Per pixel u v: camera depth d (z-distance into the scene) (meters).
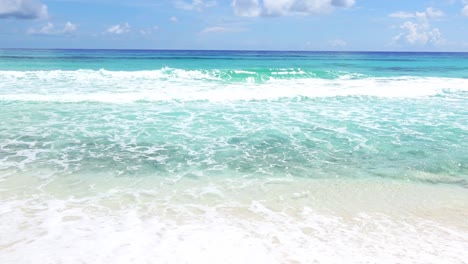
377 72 28.94
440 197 6.24
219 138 9.52
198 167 7.46
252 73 21.47
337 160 8.08
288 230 4.95
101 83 17.47
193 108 12.95
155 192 6.17
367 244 4.65
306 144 9.18
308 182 6.80
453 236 4.94
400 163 7.93
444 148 8.99
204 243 4.53
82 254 4.18
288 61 43.19
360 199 6.10
